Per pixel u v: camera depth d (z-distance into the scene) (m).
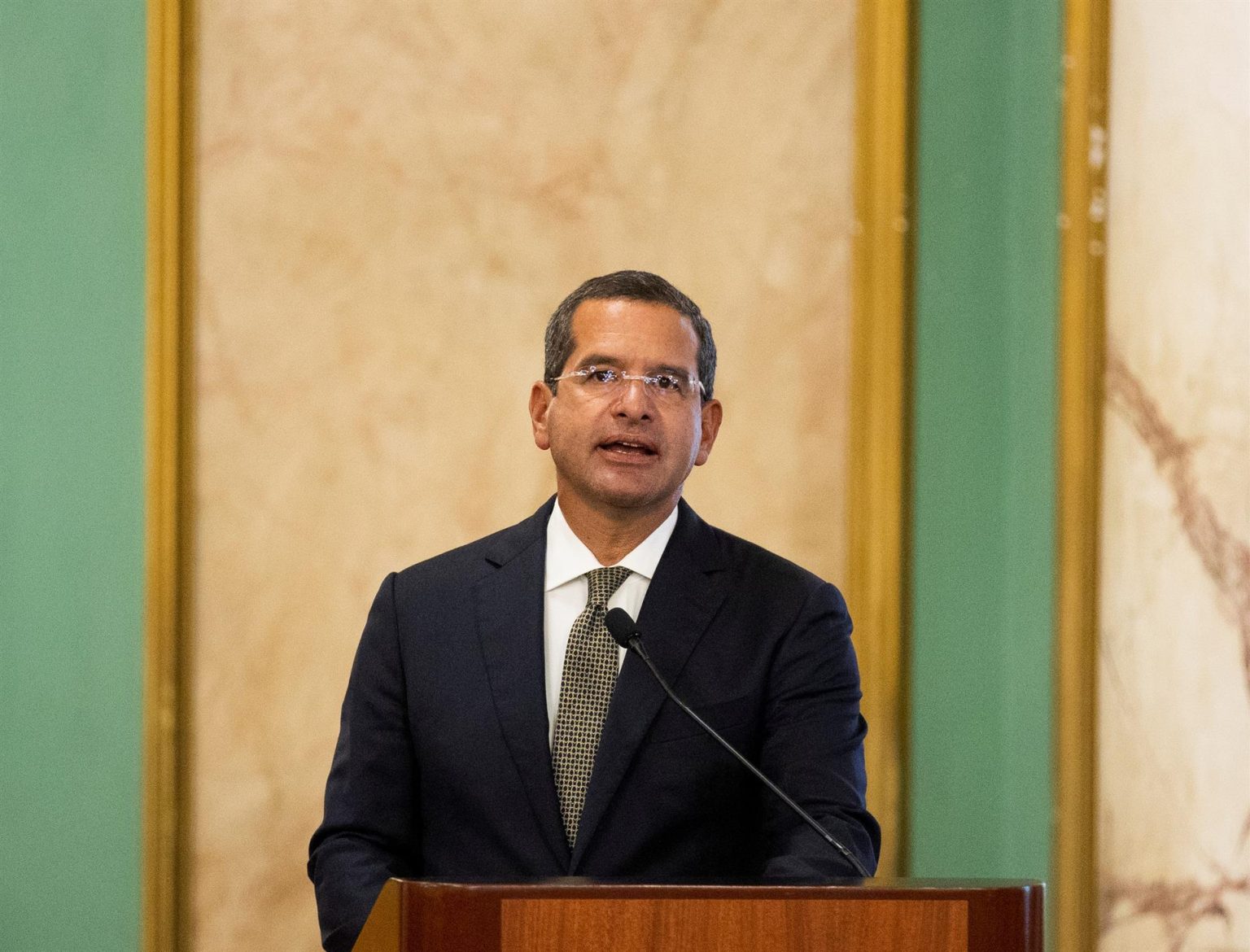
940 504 10.48
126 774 9.77
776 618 6.13
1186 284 9.82
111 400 9.93
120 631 9.83
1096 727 10.11
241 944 9.83
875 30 10.70
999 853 10.27
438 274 10.41
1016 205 10.62
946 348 10.57
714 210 10.65
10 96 10.02
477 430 10.37
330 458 10.20
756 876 5.89
